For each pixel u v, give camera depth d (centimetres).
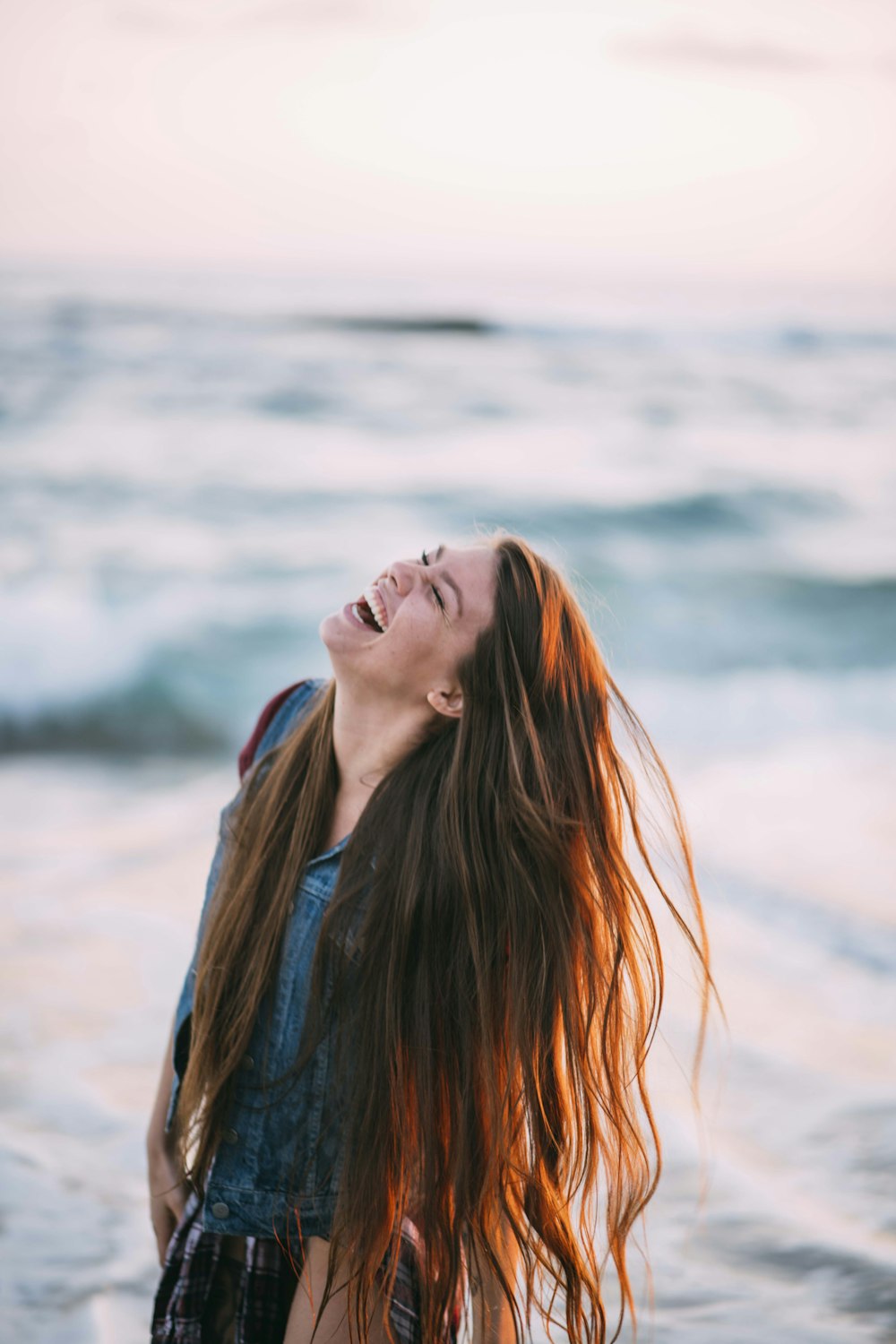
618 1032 196
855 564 1540
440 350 2939
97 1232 287
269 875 193
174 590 1238
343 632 187
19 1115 341
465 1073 185
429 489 1775
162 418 2047
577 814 191
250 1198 187
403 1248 193
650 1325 256
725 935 489
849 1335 254
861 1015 423
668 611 1359
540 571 193
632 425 2345
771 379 2856
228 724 1006
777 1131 342
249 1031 185
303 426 2098
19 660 1034
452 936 185
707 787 739
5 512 1462
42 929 484
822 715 1000
